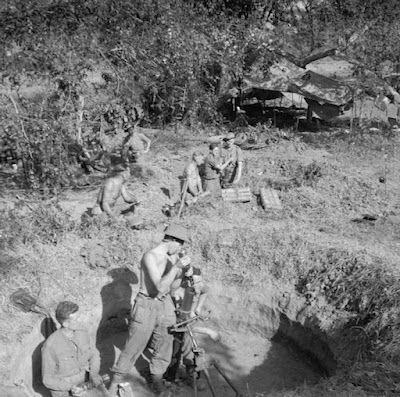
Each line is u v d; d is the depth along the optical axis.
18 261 7.38
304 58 15.73
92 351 6.11
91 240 8.10
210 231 8.53
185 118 15.30
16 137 9.89
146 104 15.12
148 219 8.97
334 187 10.19
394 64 14.61
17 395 5.52
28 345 6.34
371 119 15.12
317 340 6.97
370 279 6.96
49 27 10.11
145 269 6.03
